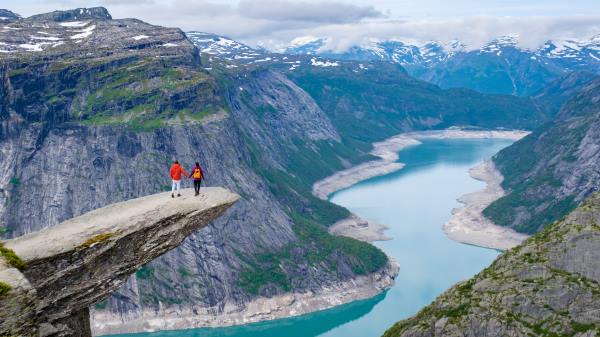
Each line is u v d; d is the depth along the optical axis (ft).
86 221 139.03
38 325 117.39
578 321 276.21
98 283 132.26
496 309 292.20
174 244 143.43
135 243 136.77
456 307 304.71
